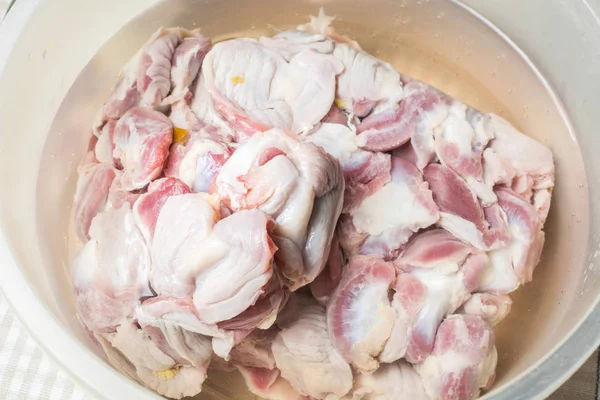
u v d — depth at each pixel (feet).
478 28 1.65
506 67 1.65
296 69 1.53
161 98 1.53
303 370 1.39
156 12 1.62
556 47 1.53
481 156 1.49
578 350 1.17
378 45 1.76
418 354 1.37
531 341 1.41
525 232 1.46
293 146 1.27
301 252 1.25
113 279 1.30
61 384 1.43
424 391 1.37
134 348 1.31
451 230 1.43
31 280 1.26
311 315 1.43
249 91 1.51
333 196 1.29
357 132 1.49
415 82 1.53
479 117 1.51
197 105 1.54
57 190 1.49
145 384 1.36
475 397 1.36
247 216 1.19
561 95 1.55
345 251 1.46
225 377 1.49
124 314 1.31
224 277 1.18
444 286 1.40
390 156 1.48
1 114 1.34
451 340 1.36
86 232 1.46
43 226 1.42
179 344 1.28
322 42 1.57
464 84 1.73
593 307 1.20
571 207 1.51
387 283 1.39
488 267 1.43
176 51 1.56
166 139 1.44
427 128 1.48
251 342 1.41
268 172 1.22
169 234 1.23
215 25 1.72
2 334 1.46
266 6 1.73
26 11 1.38
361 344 1.36
